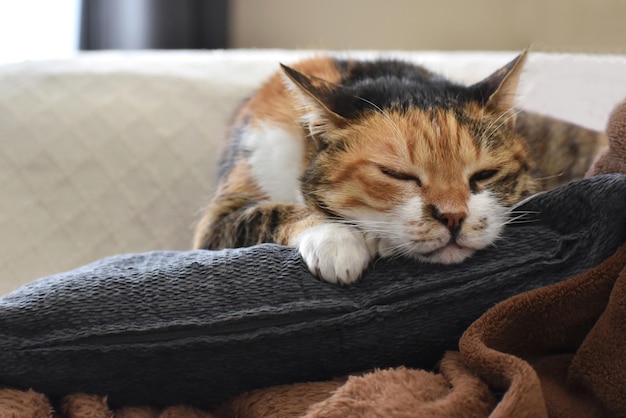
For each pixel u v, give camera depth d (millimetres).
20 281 764
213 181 761
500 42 1262
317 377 492
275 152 647
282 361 484
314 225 566
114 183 787
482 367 453
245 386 491
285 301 481
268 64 833
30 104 792
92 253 776
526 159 615
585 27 1199
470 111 595
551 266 486
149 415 486
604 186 479
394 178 565
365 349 485
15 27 1030
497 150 586
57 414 480
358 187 575
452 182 559
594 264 479
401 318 482
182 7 1159
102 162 789
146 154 794
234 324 474
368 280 495
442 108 586
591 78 790
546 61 801
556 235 495
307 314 478
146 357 476
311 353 483
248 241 614
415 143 564
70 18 1086
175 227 788
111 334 470
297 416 462
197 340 473
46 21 1063
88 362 474
